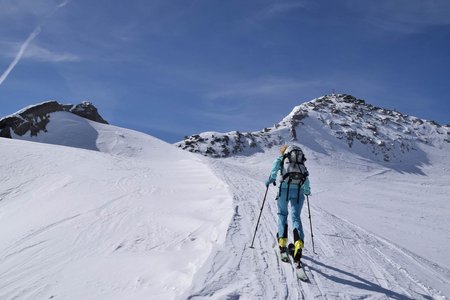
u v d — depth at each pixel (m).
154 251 9.15
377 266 7.96
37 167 27.80
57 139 64.25
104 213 14.93
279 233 6.95
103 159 33.03
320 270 6.77
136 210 14.88
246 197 14.77
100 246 10.58
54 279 8.33
